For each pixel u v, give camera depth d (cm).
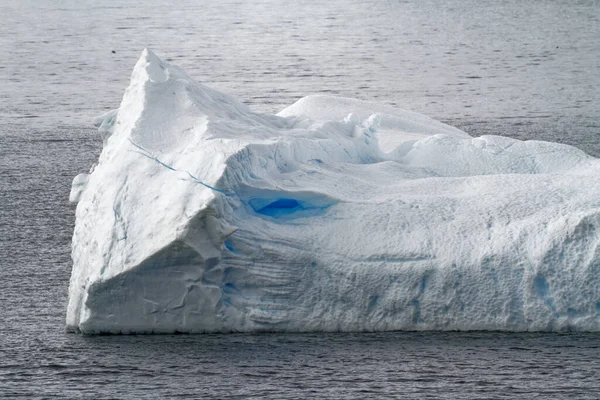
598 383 4775
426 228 5438
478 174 6669
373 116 7738
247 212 5541
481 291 5241
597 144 11144
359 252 5362
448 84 15850
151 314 5403
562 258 5219
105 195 5619
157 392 4822
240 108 6775
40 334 5675
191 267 5291
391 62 18438
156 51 19662
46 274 6938
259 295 5406
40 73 17250
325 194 5616
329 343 5234
